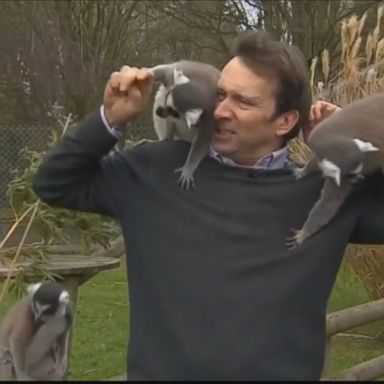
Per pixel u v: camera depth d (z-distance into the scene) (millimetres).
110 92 2326
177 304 2229
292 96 2439
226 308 2203
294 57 2453
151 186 2391
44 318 2910
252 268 2248
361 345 7266
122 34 18359
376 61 6965
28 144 14188
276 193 2377
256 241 2287
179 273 2252
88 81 17984
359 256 7199
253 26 17250
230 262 2248
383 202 2539
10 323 2998
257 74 2404
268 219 2330
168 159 2449
